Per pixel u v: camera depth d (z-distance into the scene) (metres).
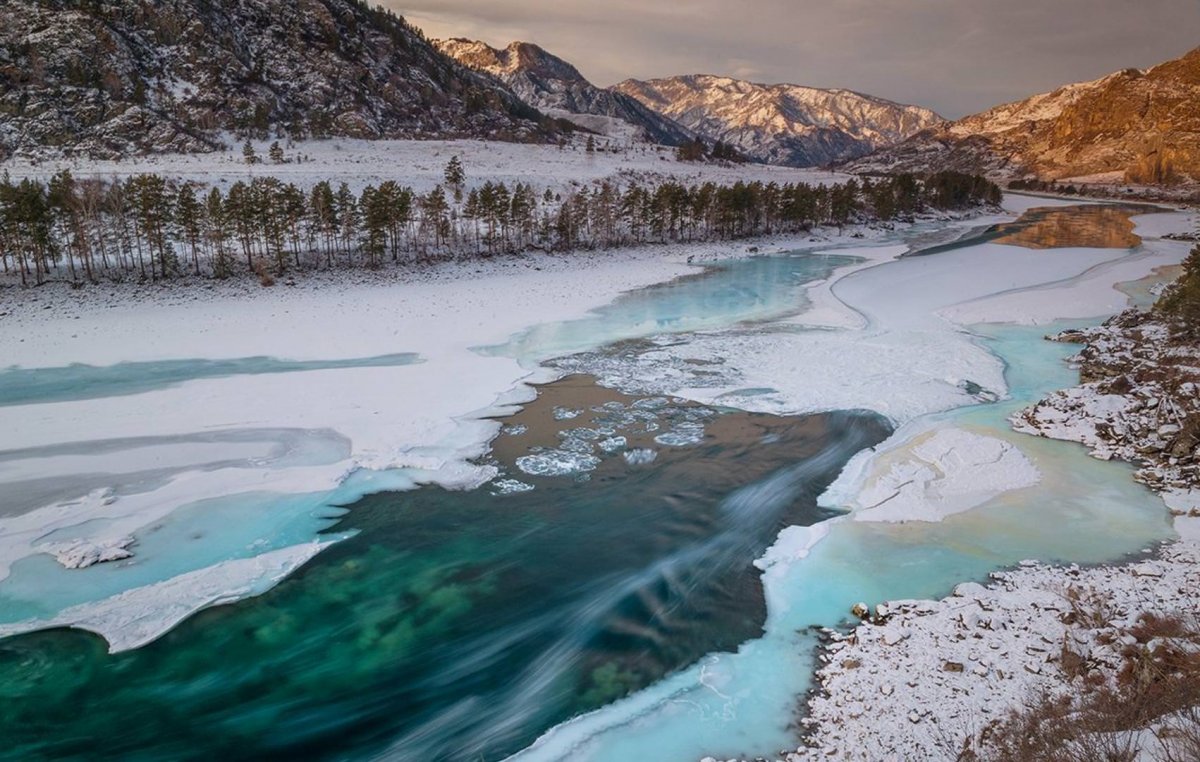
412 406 30.97
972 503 21.98
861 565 18.77
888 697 13.30
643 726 13.57
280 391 32.59
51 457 25.67
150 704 14.57
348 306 50.88
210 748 13.51
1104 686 12.30
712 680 14.70
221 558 19.59
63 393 32.41
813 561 19.08
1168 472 23.28
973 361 36.56
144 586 18.27
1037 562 18.42
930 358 37.25
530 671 15.38
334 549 20.23
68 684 15.05
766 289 59.62
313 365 36.88
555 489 23.83
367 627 16.95
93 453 26.02
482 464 25.53
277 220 63.91
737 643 15.91
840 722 12.97
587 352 40.06
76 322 45.06
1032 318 46.19
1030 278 60.72
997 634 14.80
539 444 27.36
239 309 49.38
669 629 16.53
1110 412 27.73
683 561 19.45
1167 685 11.42
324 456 25.88
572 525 21.58
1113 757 9.23
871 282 61.00
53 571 18.78
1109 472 23.84
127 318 46.34
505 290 58.50
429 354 39.19
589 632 16.61
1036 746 10.45
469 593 18.27
